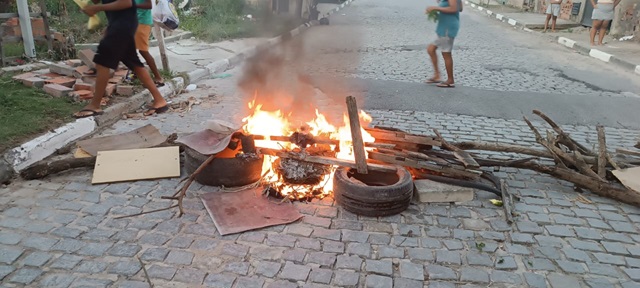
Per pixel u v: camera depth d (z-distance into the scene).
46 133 5.43
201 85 8.95
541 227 4.14
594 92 9.29
